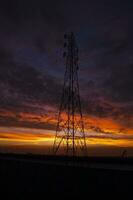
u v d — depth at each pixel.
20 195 25.59
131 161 26.19
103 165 24.70
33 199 24.23
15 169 27.31
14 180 26.98
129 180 18.00
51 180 23.42
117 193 18.42
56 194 22.59
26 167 26.17
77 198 20.98
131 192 17.64
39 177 24.55
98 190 19.66
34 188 24.67
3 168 28.91
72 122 31.89
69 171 22.23
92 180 20.27
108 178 19.27
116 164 25.86
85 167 21.11
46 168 24.25
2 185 28.23
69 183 21.91
